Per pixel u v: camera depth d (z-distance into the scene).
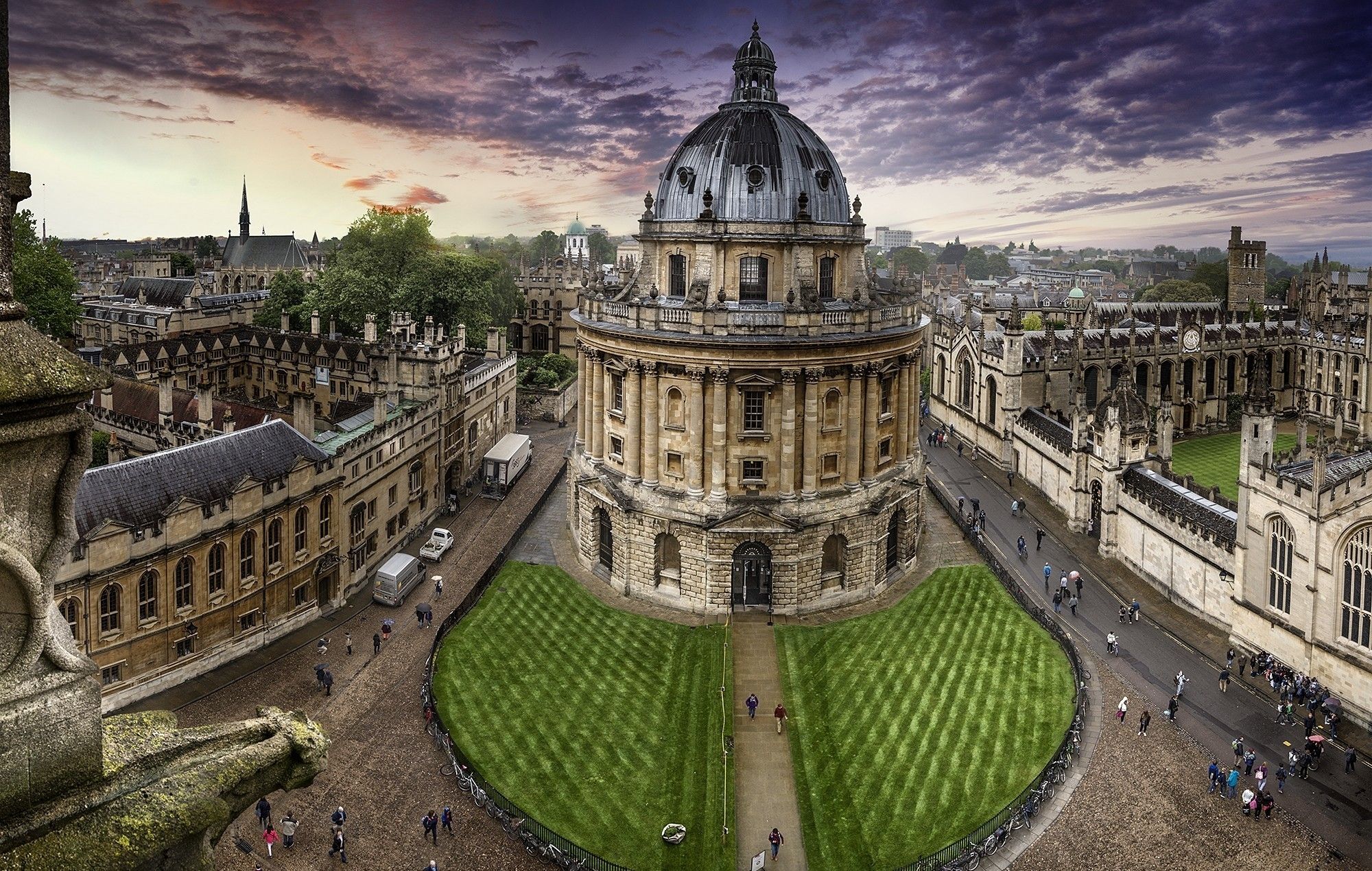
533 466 127.81
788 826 55.16
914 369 89.62
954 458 134.12
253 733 14.19
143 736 13.31
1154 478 92.94
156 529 64.75
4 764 11.27
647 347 81.75
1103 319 188.75
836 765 60.69
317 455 81.12
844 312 81.50
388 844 52.19
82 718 11.90
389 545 94.06
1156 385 144.38
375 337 129.50
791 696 69.25
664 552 85.00
